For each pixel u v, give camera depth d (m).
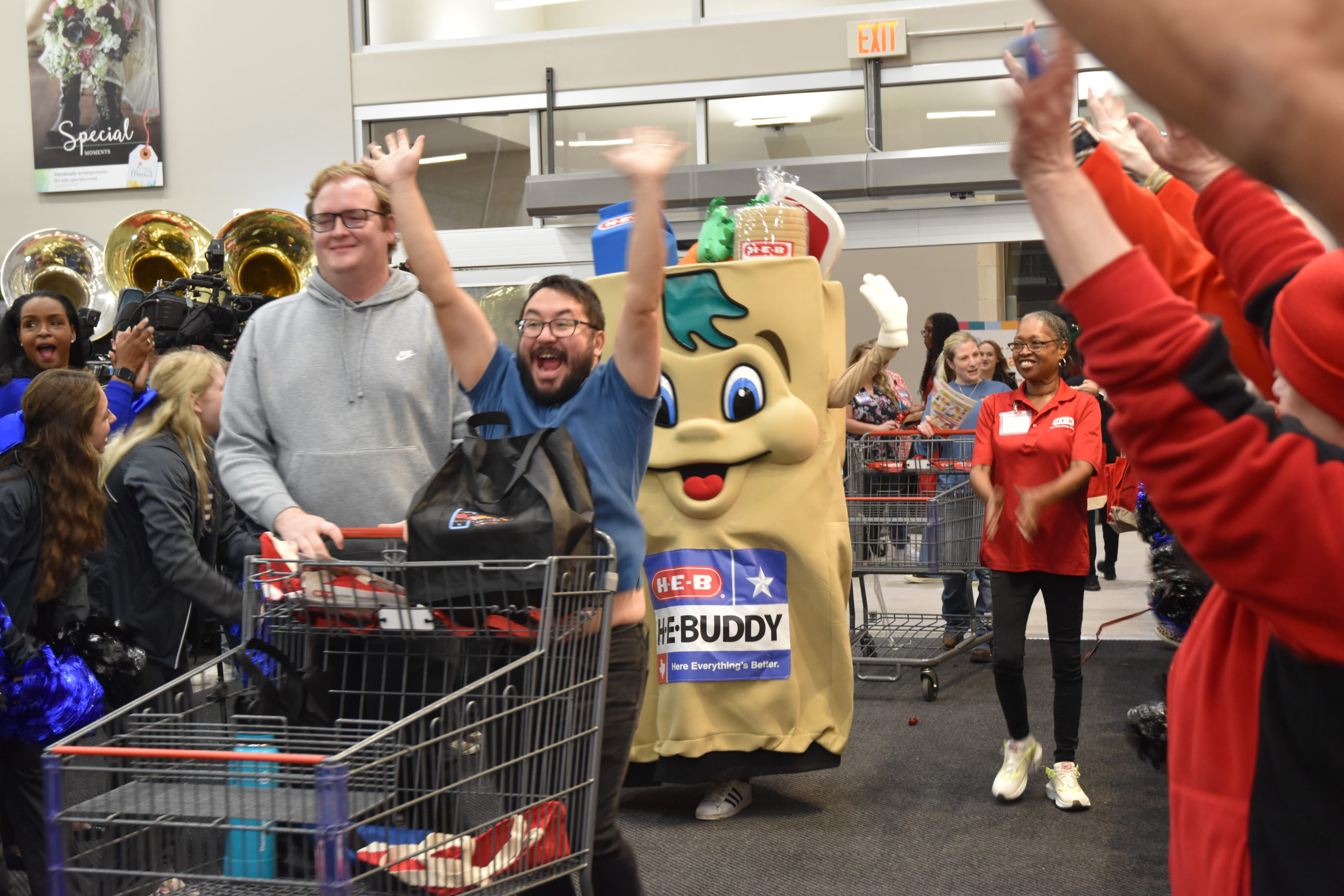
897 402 7.59
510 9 10.65
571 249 10.37
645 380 2.22
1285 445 0.74
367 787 1.68
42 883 2.69
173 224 6.96
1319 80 0.27
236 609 2.97
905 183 9.12
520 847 1.85
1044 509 3.72
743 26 10.09
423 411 2.50
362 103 10.81
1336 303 0.85
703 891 3.14
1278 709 0.87
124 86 11.09
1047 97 0.73
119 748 1.68
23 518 2.65
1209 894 0.94
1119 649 6.10
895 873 3.26
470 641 1.98
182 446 3.08
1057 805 3.79
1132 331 0.76
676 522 3.69
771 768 3.66
